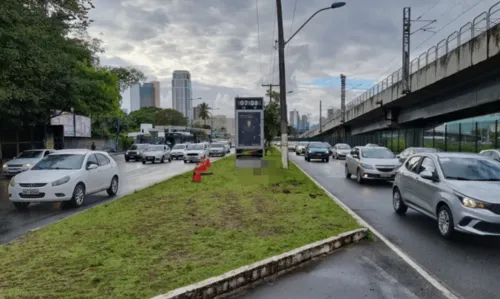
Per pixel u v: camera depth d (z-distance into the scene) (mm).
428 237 7477
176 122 114625
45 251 5949
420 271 5555
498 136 25672
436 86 27938
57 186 10531
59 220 9000
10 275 4918
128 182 17797
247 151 23500
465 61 22219
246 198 11062
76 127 45781
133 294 4281
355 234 7062
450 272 5527
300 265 5766
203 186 13859
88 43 28688
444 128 33562
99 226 7582
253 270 5098
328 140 100938
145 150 34969
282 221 8016
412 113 39406
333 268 5660
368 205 11211
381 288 4941
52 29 20750
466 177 7707
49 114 29266
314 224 7734
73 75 24859
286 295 4715
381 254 6340
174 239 6578
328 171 22828
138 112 115625
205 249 5988
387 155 17109
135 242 6395
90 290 4398
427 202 8172
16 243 6473
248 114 23469
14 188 10531
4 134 30625
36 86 21312
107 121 59500
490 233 6590
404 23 31531
